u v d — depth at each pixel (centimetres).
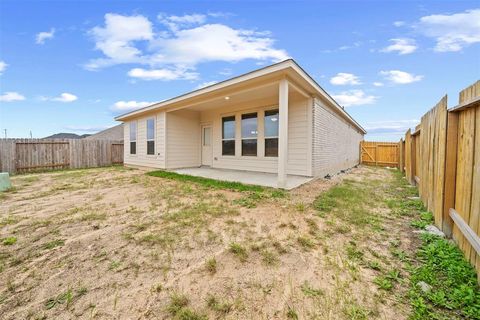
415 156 598
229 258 217
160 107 863
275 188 527
